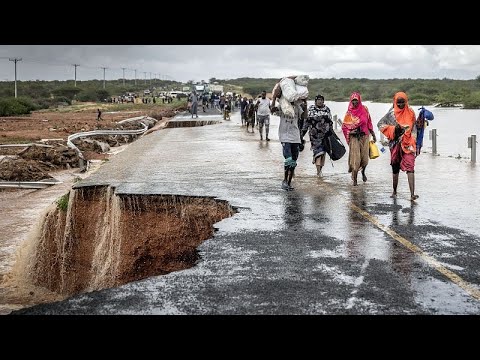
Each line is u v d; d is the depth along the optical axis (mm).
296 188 11367
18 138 37469
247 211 9148
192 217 10195
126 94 171375
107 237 10945
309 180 12508
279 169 14172
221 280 5746
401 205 9648
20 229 14711
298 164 15531
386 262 6367
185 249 9984
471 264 6289
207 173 13414
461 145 26719
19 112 76938
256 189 11148
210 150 19281
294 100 10750
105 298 5242
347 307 4988
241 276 5875
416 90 112812
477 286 5551
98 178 12484
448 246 7043
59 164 25250
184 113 59469
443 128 41531
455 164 15773
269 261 6414
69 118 65688
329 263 6336
